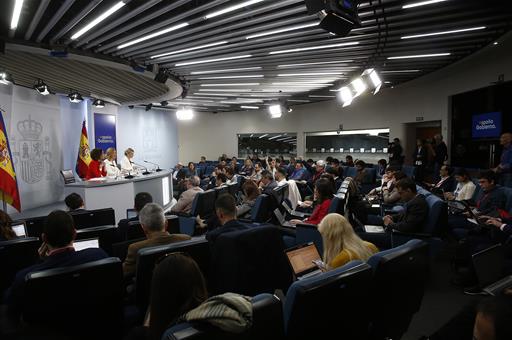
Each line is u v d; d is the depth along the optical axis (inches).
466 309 56.7
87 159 344.8
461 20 179.9
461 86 303.3
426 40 208.7
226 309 41.5
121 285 70.4
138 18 180.4
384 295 67.9
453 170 240.8
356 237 88.9
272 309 48.1
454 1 159.2
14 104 275.9
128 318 79.6
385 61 262.8
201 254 82.8
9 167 225.6
